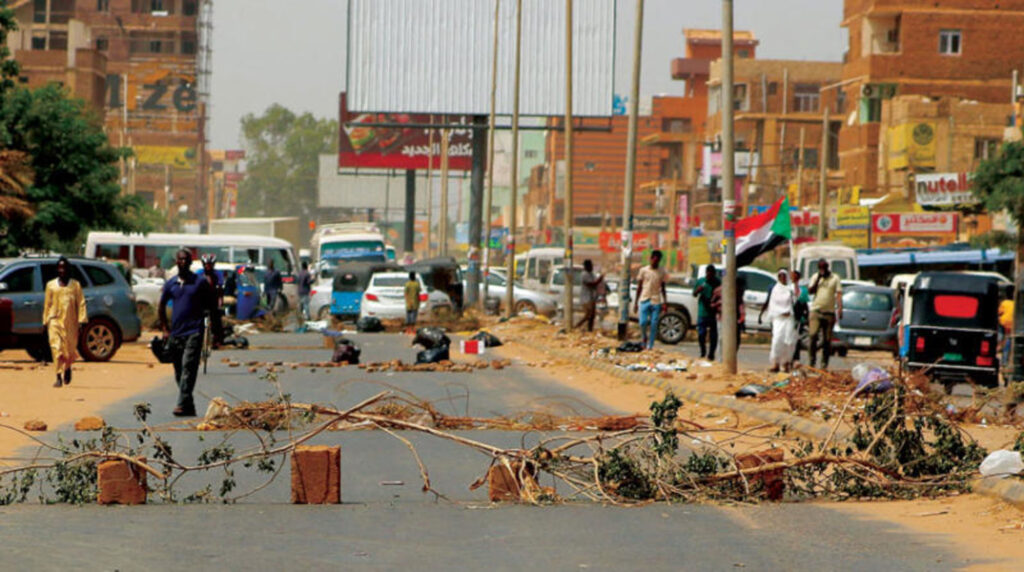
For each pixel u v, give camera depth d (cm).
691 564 1931
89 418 3684
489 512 2427
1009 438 3522
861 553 2030
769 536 2189
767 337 9700
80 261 6500
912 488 2711
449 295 12106
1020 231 11600
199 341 4106
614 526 2280
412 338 9269
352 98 13612
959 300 5409
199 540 2088
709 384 5209
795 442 3484
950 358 5338
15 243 9444
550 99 13712
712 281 6794
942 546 2095
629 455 2700
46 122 9531
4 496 2567
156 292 11006
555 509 2478
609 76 13712
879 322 7856
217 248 12962
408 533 2181
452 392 5034
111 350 6512
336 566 1886
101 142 9875
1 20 9819
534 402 4634
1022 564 1933
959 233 18662
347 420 3719
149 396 4738
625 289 8400
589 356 6944
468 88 13700
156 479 2755
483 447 2683
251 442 3428
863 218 18762
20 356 6919
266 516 2352
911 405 2938
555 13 13662
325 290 12125
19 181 9194
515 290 13025
